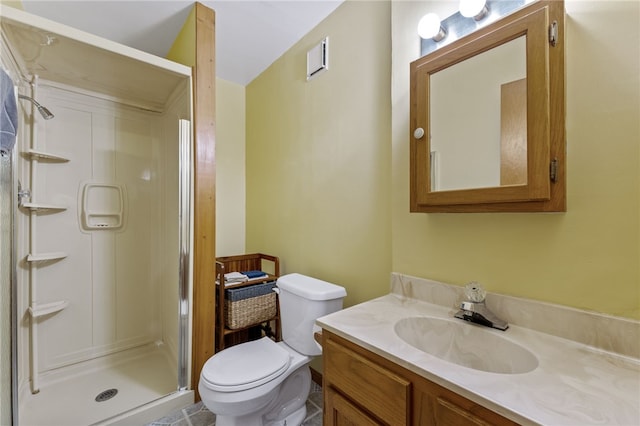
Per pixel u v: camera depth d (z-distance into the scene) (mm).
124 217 2199
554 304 866
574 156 822
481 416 612
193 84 1705
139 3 1670
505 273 978
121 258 2189
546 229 885
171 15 1776
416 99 1138
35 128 1781
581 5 808
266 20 1828
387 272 1448
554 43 817
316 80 1879
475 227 1055
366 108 1557
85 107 2020
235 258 2250
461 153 1031
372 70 1523
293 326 1539
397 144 1300
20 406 1591
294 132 2074
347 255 1674
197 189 1707
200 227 1720
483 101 975
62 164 1931
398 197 1303
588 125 799
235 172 2615
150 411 1545
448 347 1000
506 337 878
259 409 1309
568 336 833
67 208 1947
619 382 649
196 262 1709
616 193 761
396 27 1300
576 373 686
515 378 664
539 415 542
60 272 1926
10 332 1224
